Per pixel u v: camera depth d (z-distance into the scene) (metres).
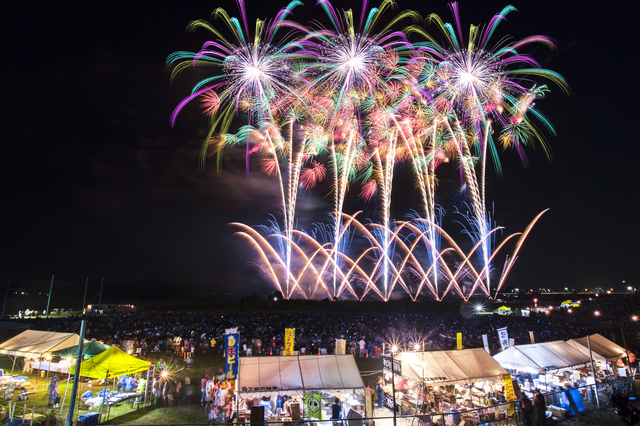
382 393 20.22
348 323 50.75
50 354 22.55
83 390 21.86
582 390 20.98
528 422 15.61
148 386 19.86
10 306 94.62
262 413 13.98
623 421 16.48
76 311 78.81
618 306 62.44
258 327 44.81
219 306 77.56
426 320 56.28
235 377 17.86
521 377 24.00
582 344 25.86
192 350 33.00
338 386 17.30
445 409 18.70
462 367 20.02
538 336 41.16
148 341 37.31
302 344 36.19
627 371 24.73
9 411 16.30
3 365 27.69
